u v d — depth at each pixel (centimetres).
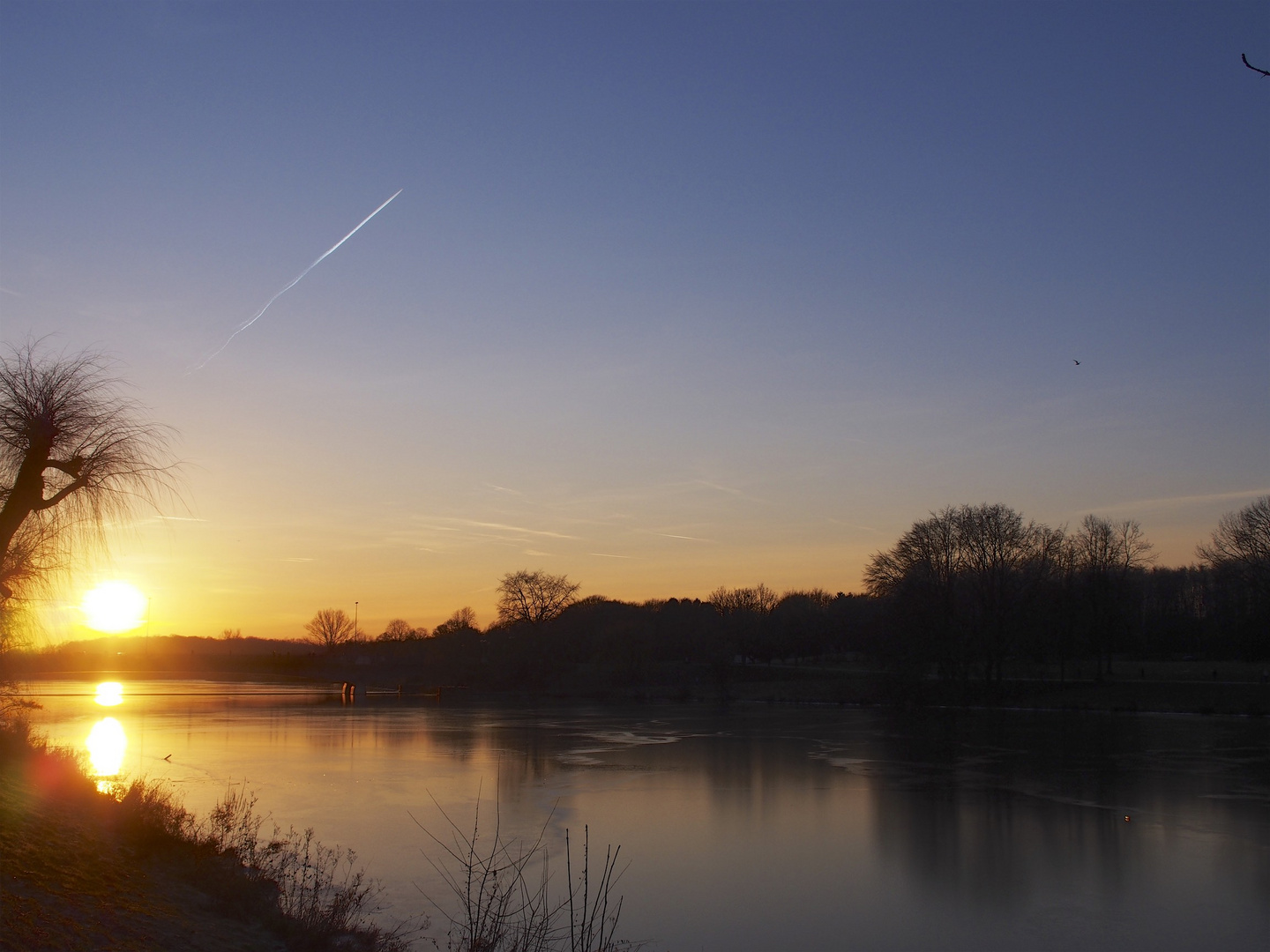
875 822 2961
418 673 12719
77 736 5034
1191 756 4528
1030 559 8075
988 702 7825
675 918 1961
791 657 13675
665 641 12538
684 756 4616
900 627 8100
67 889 1348
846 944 1831
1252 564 7619
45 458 2219
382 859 2289
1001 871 2358
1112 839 2712
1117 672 8962
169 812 2214
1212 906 2081
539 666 11462
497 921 1562
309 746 4884
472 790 3441
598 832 2773
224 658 16275
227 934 1416
